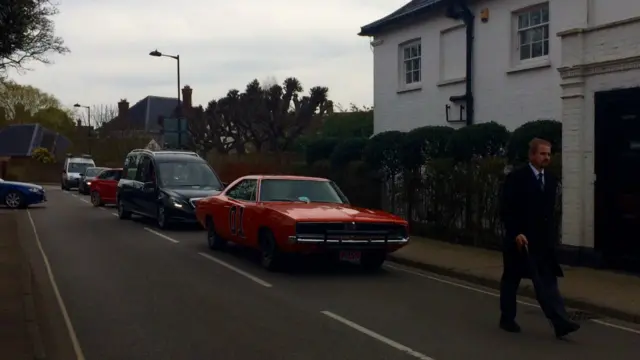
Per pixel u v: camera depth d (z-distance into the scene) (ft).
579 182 37.81
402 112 67.62
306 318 26.30
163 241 50.21
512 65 54.13
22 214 74.69
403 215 53.98
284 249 35.06
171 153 63.93
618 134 36.50
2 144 231.50
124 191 67.62
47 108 272.10
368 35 72.08
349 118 104.58
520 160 43.98
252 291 31.58
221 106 132.87
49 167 202.28
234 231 40.68
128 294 30.68
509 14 54.29
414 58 66.33
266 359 20.86
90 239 51.26
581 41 37.73
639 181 35.47
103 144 198.90
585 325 26.40
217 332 24.09
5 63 34.37
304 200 39.34
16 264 37.50
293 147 123.03
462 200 46.68
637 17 34.86
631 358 21.50
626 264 35.94
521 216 24.04
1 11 23.44
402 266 40.40
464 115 58.95
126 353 21.53
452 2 58.39
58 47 39.96
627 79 35.35
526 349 22.41
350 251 35.06
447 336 23.93
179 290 31.63
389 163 56.90
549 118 50.37
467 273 35.88
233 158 102.78
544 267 23.89
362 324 25.45
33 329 23.86
